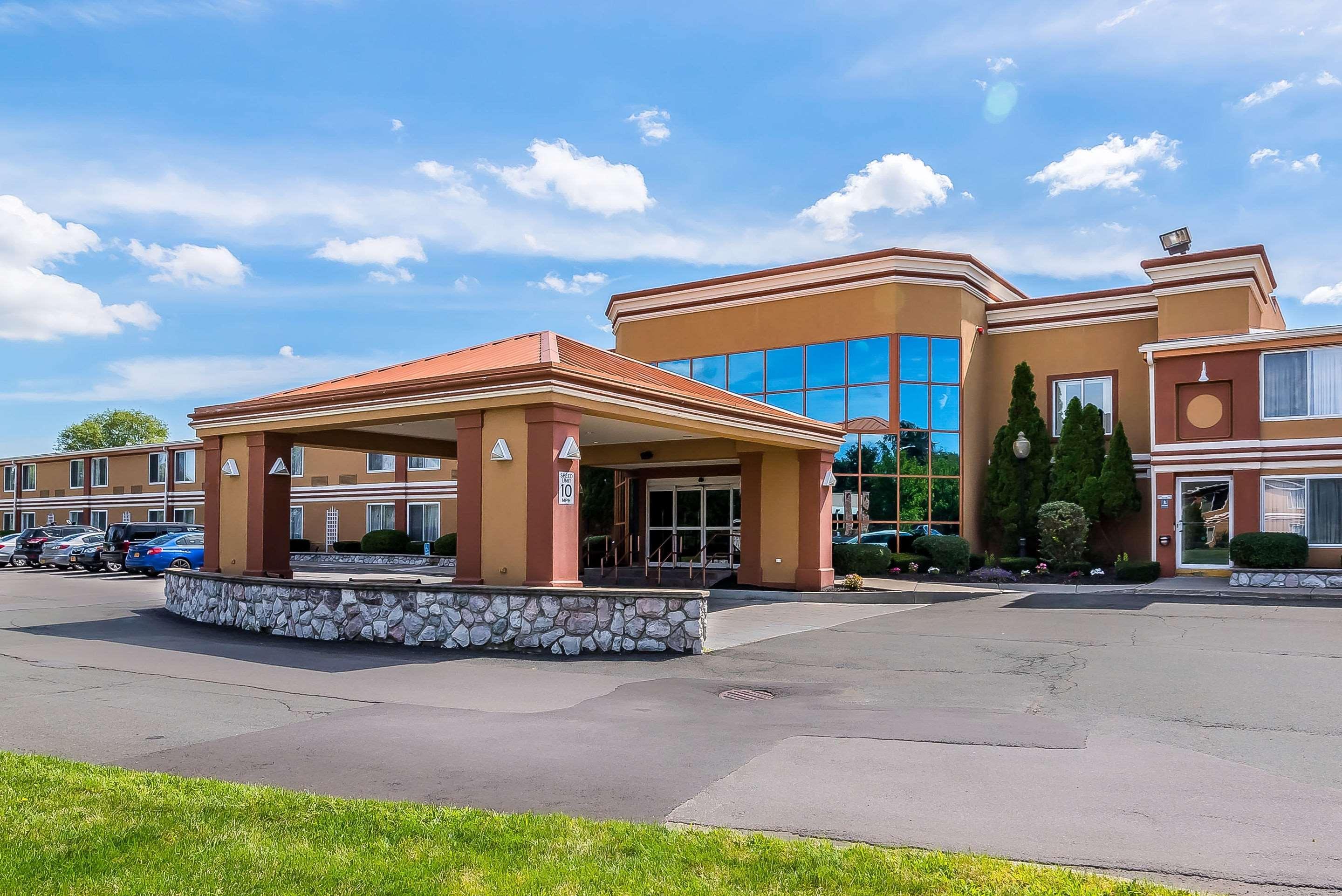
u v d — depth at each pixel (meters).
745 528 22.23
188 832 5.26
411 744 7.52
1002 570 23.80
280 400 16.70
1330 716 8.41
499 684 10.29
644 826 5.40
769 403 28.80
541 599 12.66
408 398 14.73
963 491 26.92
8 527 55.97
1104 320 27.52
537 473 13.34
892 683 10.29
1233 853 5.05
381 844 5.07
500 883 4.56
